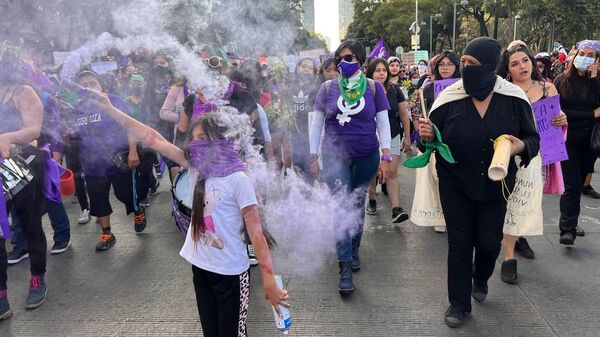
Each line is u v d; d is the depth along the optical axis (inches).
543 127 144.2
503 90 109.5
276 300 85.7
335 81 141.3
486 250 117.6
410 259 161.5
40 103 123.3
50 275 153.3
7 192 122.4
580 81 163.2
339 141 138.9
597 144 158.6
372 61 199.8
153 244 178.7
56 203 166.9
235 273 87.9
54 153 165.8
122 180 174.6
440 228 186.9
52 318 127.5
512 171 112.9
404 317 124.4
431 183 158.6
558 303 129.9
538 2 1225.4
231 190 85.4
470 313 125.3
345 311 128.0
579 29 1189.1
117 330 120.9
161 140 94.4
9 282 149.6
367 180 142.9
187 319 125.2
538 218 138.9
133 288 143.2
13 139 116.9
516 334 115.7
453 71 183.9
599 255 161.2
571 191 164.2
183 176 103.1
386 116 143.6
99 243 173.5
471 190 112.0
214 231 86.6
